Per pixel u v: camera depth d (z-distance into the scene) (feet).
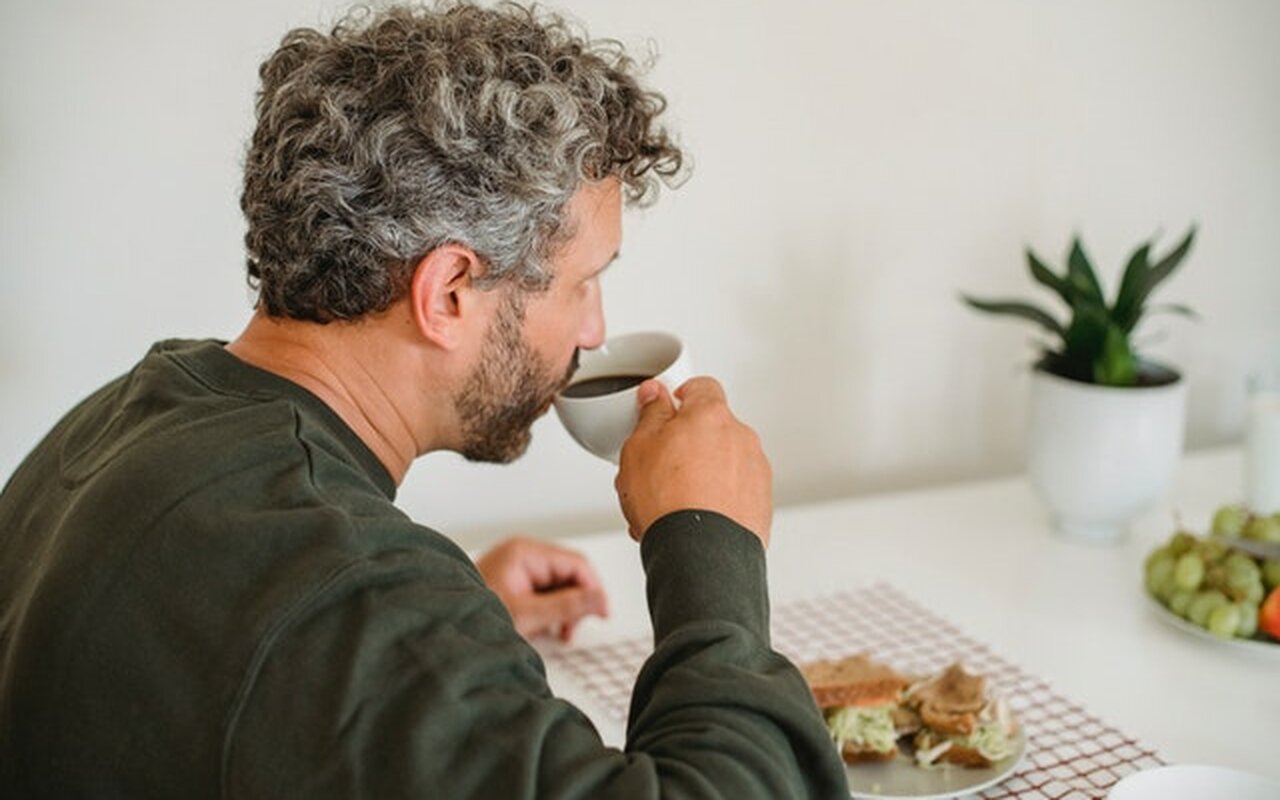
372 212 2.62
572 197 2.77
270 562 2.31
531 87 2.68
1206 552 4.23
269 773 2.14
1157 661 4.05
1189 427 6.76
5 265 4.61
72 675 2.33
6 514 2.94
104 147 4.60
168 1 4.54
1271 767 3.46
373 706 2.17
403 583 2.33
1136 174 6.23
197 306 4.85
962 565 4.78
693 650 2.45
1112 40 5.97
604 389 3.38
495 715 2.21
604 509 5.63
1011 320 6.15
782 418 5.84
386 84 2.68
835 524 5.16
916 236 5.84
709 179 5.38
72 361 4.77
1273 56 6.32
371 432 2.83
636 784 2.17
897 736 3.51
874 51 5.52
